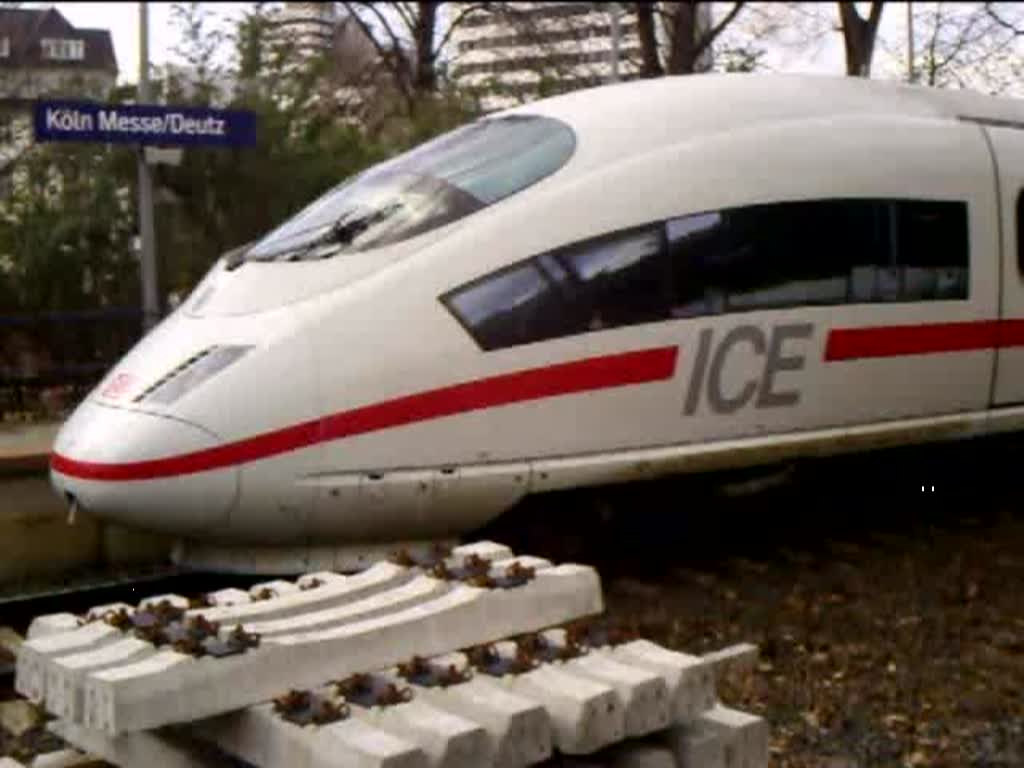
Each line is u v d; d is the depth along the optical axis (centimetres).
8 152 1353
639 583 778
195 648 356
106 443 682
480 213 752
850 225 862
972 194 928
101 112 1130
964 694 596
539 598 414
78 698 352
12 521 826
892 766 518
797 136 853
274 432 681
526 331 738
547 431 745
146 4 1407
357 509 704
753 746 394
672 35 2119
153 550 869
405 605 402
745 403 817
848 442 863
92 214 1377
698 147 814
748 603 745
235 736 362
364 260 731
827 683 611
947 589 765
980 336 930
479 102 2016
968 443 995
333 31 2370
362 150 1661
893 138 898
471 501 729
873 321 870
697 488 857
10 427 1053
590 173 780
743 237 816
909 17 1781
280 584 439
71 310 1341
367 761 322
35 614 764
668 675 372
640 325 774
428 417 710
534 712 346
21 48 1584
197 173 1477
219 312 735
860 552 852
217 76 1634
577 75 2222
